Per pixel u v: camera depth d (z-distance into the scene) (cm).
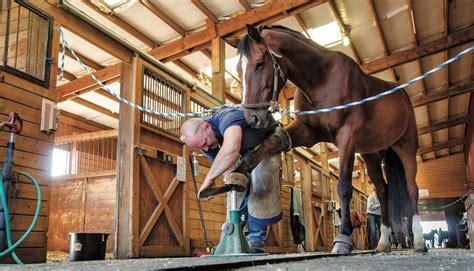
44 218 288
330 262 139
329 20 796
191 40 755
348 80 294
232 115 218
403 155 368
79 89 713
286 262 142
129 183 389
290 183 780
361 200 1466
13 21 288
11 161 252
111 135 664
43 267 113
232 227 217
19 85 280
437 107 1372
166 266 105
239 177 213
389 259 165
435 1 789
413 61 962
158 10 696
